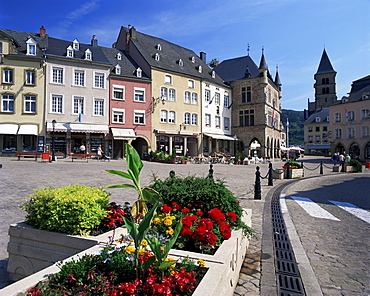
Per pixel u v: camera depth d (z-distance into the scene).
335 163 27.53
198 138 39.47
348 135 47.22
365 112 44.91
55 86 29.62
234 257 3.34
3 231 5.62
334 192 12.23
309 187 13.91
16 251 3.80
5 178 12.20
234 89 46.06
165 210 3.86
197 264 2.70
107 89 32.03
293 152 58.44
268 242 5.32
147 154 33.47
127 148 2.75
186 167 23.89
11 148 28.27
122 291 2.15
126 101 33.16
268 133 44.66
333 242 5.40
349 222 6.99
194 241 3.40
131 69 35.19
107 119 31.83
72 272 2.40
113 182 12.55
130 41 37.97
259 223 6.69
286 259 4.50
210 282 2.32
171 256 2.91
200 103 40.03
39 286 2.18
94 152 31.06
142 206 2.90
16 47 30.09
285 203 9.30
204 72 43.78
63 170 16.72
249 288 3.52
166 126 36.12
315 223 6.83
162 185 4.74
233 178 16.73
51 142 28.94
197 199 4.27
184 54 44.84
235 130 45.62
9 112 27.98
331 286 3.63
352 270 4.14
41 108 28.97
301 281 3.73
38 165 19.22
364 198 10.70
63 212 3.58
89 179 13.24
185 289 2.23
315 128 80.31
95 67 31.58
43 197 3.89
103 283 2.22
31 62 28.80
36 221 3.84
